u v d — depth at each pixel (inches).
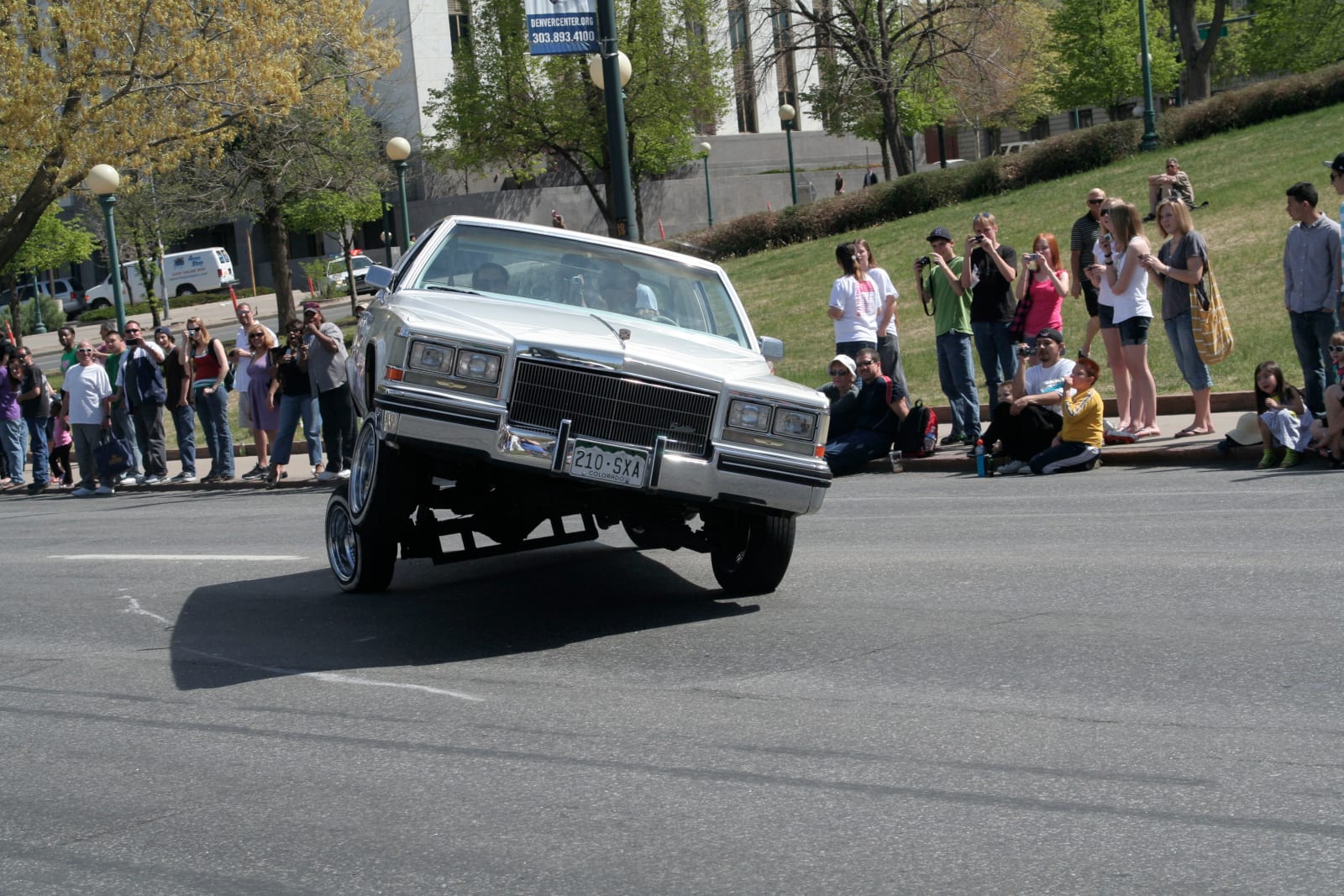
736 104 3400.6
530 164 2458.2
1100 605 322.3
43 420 896.3
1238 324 800.3
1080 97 2527.1
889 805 201.2
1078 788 204.1
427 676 293.0
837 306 660.1
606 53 762.2
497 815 204.8
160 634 355.3
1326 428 518.0
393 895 176.9
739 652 298.8
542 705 265.0
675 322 378.9
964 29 2092.8
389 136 2369.6
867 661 284.4
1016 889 169.9
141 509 717.9
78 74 1295.5
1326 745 216.7
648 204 3157.0
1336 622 292.4
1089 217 692.1
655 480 316.2
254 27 1347.2
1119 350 623.8
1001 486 553.9
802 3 2172.7
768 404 326.0
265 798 218.7
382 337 338.6
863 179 3496.6
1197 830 185.9
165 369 860.0
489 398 312.0
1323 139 1338.6
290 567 456.8
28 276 3046.3
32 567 499.5
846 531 467.8
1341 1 2509.8
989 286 637.3
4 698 295.9
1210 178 1279.5
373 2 2844.5
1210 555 373.1
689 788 213.2
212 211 1951.3
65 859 195.9
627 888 175.6
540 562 440.8
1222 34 2738.7
